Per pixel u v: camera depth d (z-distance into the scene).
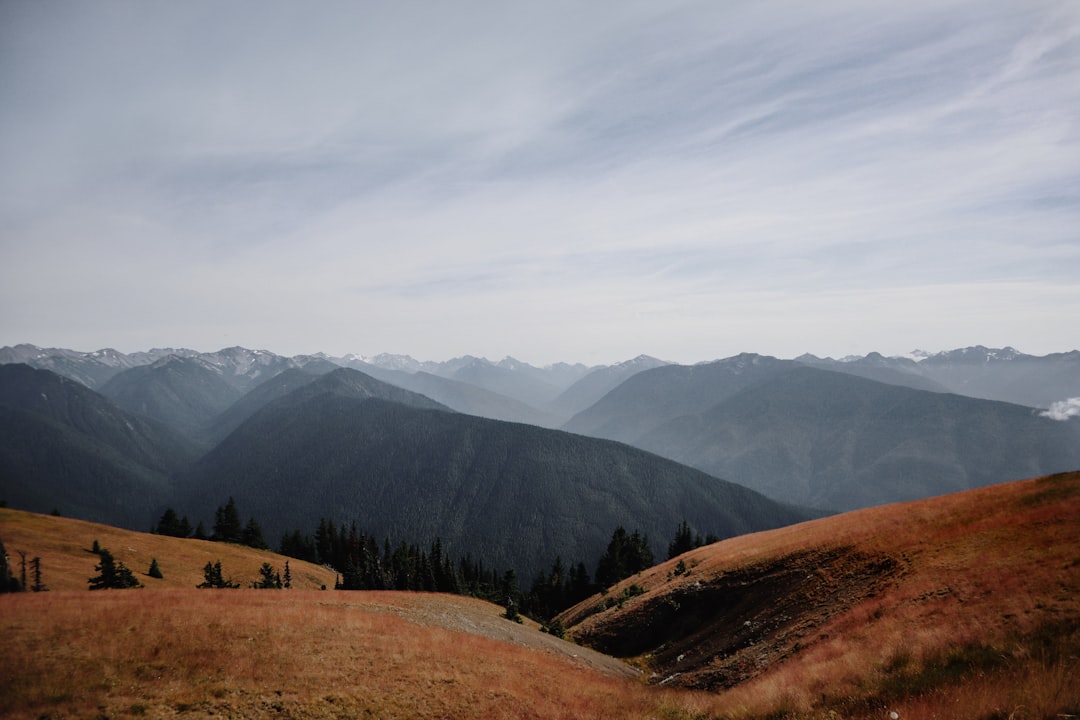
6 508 89.88
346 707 20.53
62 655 21.14
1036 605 19.84
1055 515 28.84
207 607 30.09
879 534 39.53
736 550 60.06
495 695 23.94
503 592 112.19
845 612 29.69
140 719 17.72
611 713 23.73
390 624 32.19
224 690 20.33
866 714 16.91
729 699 23.09
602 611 65.69
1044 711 13.41
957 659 18.47
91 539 80.44
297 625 28.70
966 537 31.00
